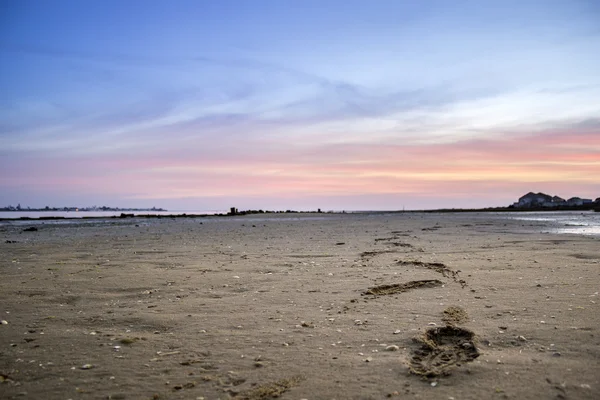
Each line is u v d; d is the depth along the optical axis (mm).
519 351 3719
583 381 3109
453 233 16938
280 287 6664
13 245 13359
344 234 17312
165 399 3021
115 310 5383
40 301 5875
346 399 2975
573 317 4629
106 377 3383
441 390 3061
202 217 49938
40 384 3266
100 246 12930
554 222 25984
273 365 3574
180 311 5309
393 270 8023
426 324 4555
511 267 8023
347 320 4805
